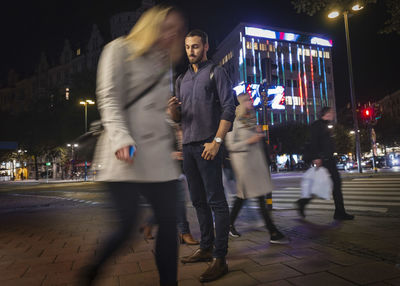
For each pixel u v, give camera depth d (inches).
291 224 179.9
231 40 2554.1
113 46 66.3
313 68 2635.3
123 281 93.7
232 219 153.3
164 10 70.8
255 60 2413.9
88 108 1747.0
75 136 1747.0
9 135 1941.4
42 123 1871.3
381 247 120.5
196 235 161.0
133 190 64.8
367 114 789.9
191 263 109.7
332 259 107.1
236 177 141.3
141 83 67.7
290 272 95.8
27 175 2780.5
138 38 69.2
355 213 220.8
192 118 104.6
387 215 205.8
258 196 135.6
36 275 104.3
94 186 877.8
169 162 70.6
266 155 147.3
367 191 371.6
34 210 331.3
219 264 94.9
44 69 3193.9
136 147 63.6
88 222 221.6
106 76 64.0
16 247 149.5
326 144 188.7
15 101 3435.0
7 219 263.6
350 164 1416.1
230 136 141.9
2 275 104.9
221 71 105.2
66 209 321.7
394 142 2086.6
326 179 188.9
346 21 815.1
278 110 2448.3
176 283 70.3
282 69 2501.2
